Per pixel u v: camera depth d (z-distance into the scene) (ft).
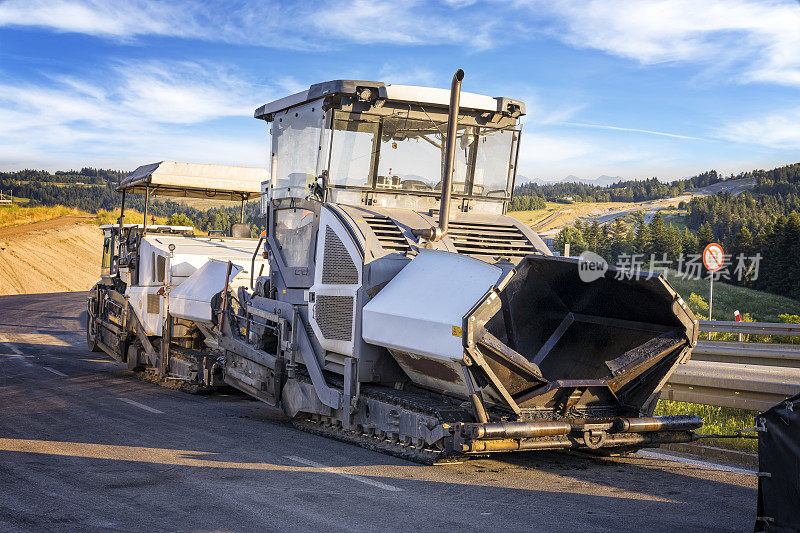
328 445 25.59
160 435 27.37
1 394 37.58
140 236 46.11
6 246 166.20
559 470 22.41
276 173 32.17
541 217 558.56
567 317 23.97
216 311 35.58
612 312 23.53
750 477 21.75
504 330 22.72
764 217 443.73
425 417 22.21
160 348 42.06
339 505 18.16
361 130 27.76
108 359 53.88
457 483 20.47
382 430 24.16
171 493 19.25
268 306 30.78
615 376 21.90
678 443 25.53
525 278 22.02
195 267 41.91
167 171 47.01
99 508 17.87
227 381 34.50
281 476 21.12
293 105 30.32
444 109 28.66
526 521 16.98
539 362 23.08
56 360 52.90
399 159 28.37
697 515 17.69
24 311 94.02
